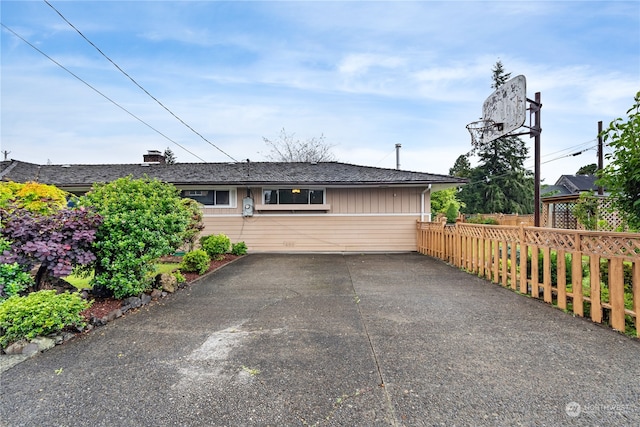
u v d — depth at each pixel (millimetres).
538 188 6535
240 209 11266
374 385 2453
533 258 4930
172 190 5852
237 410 2166
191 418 2086
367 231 11281
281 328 3730
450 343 3229
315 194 11281
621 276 3508
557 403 2193
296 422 2035
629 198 4012
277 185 10969
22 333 3145
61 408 2203
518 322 3830
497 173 33875
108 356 3012
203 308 4566
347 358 2916
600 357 2881
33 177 11516
